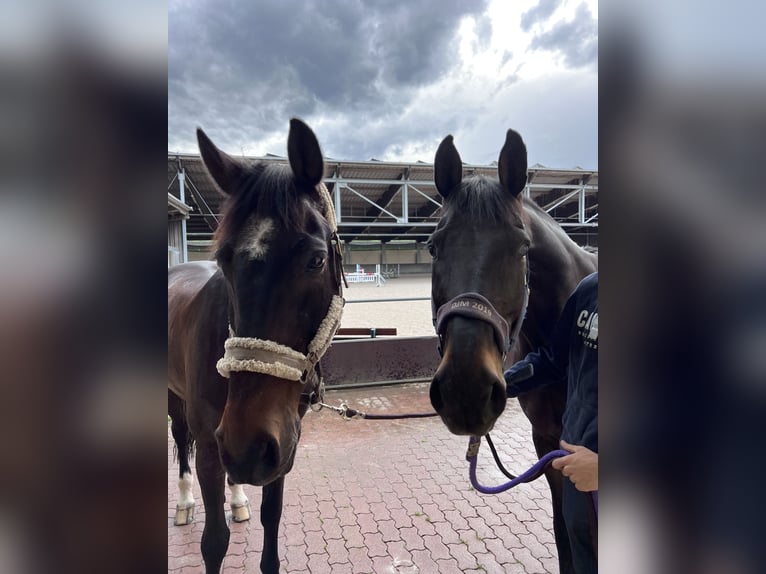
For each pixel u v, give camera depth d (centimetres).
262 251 128
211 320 174
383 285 2122
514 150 150
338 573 225
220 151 150
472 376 125
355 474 332
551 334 171
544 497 299
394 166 1489
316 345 141
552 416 187
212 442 173
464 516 277
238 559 238
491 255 139
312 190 150
